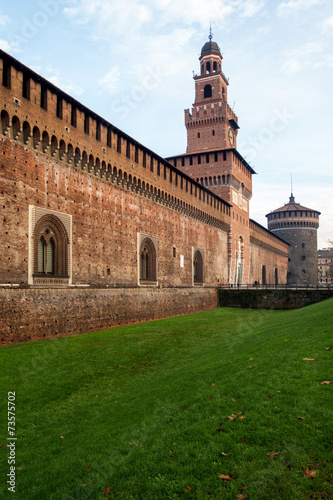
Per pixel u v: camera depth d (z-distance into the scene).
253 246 92.56
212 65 83.44
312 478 7.37
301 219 130.62
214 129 79.81
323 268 198.25
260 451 8.48
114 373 20.77
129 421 12.66
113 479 8.89
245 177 83.94
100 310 34.94
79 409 15.56
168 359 23.36
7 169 26.09
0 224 25.34
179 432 10.25
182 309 52.25
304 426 8.95
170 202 50.75
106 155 36.56
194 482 8.02
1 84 25.31
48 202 29.77
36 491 9.29
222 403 11.42
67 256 31.48
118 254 38.81
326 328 18.27
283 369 12.85
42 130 28.81
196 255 59.78
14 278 26.27
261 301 62.72
